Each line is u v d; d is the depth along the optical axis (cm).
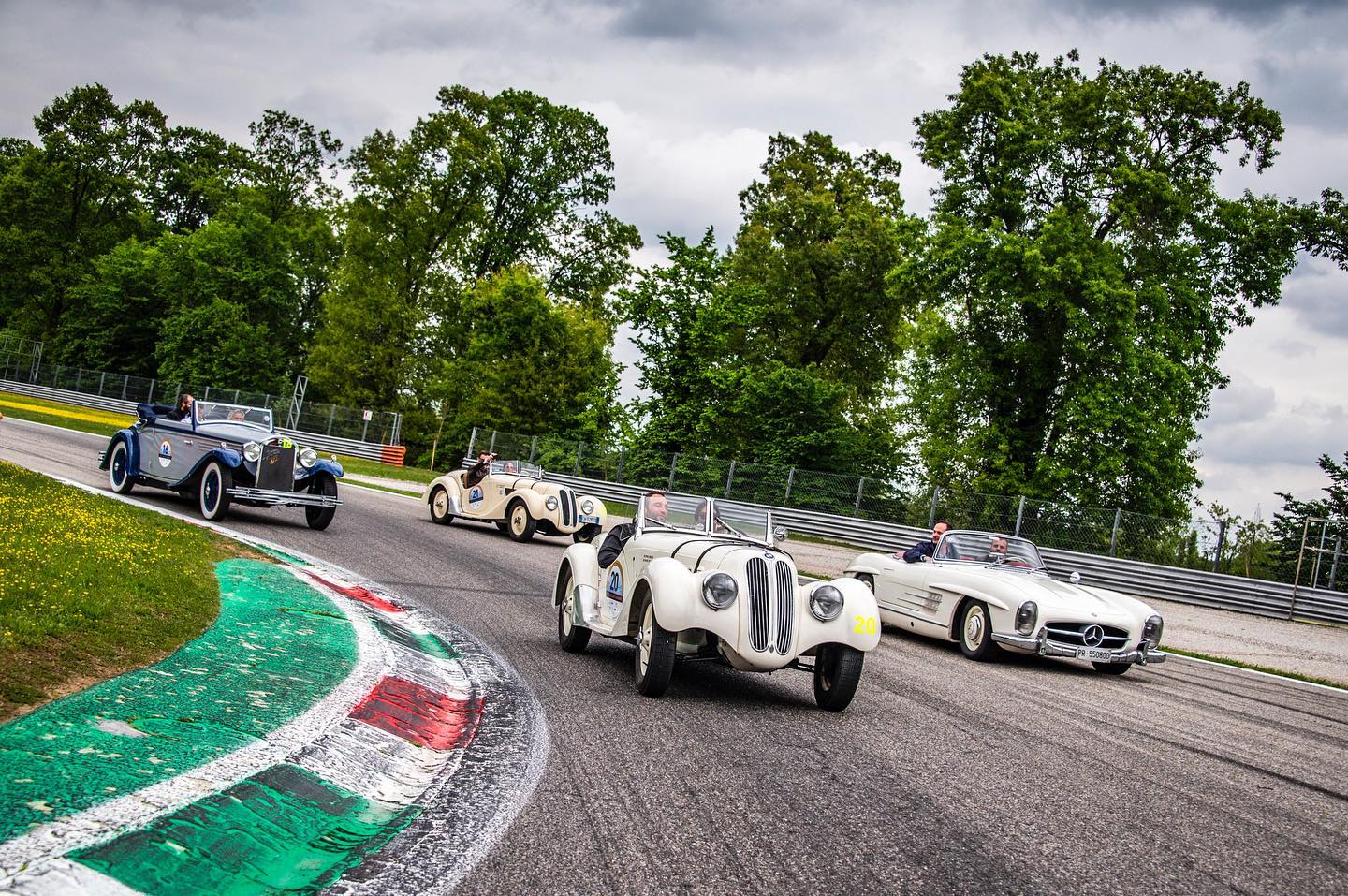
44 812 330
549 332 4462
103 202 6775
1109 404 2827
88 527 910
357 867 352
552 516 1866
